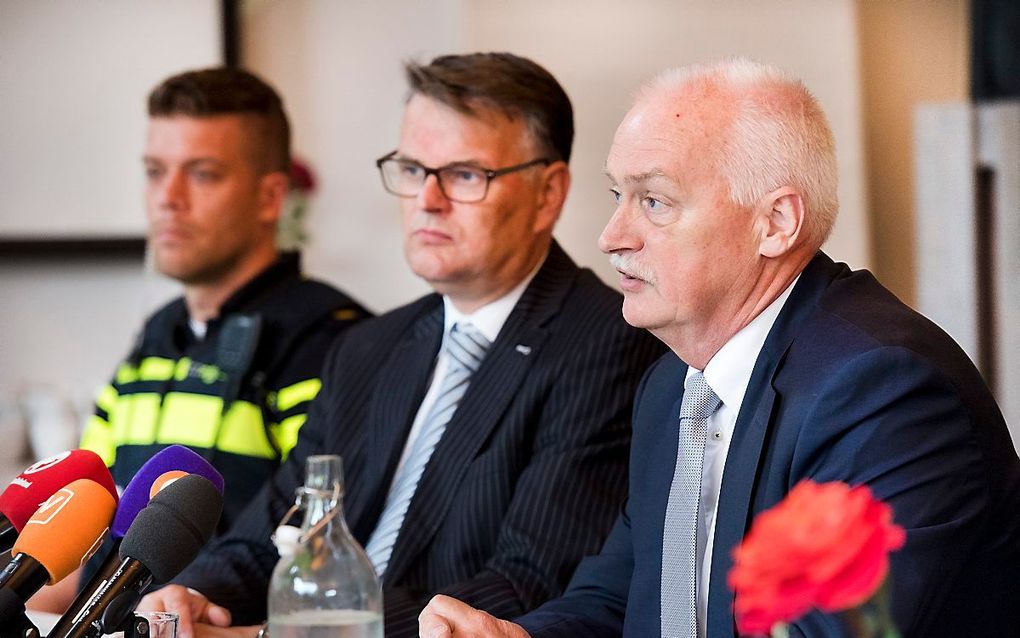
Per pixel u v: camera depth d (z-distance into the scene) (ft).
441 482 11.87
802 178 8.77
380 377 12.95
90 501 7.32
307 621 7.36
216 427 14.79
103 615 6.94
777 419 8.51
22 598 6.91
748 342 8.98
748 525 8.42
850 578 4.38
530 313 12.29
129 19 23.38
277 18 23.97
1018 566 8.48
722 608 8.38
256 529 12.92
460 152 12.35
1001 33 20.80
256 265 16.11
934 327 8.60
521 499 11.41
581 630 9.83
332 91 24.09
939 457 8.03
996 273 20.06
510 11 23.53
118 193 23.40
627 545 10.23
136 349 16.05
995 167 20.02
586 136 23.59
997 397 19.93
